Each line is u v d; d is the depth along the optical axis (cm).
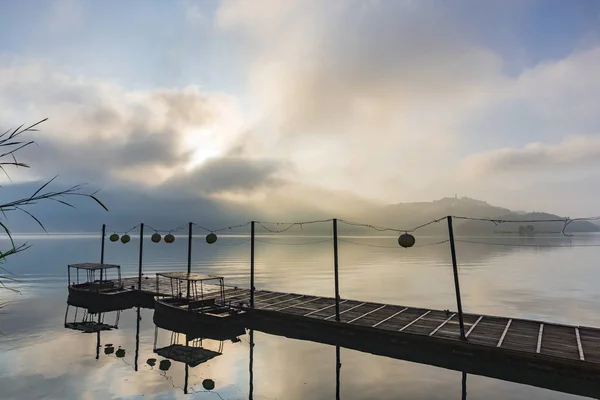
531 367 1688
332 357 2097
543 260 8544
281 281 5447
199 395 1596
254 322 2767
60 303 3756
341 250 15012
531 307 3531
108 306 3459
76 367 1930
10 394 1592
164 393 1614
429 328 2152
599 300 3881
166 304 2933
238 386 1697
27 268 7050
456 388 1650
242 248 16538
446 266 7600
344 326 2316
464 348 1873
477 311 3356
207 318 2572
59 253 11381
